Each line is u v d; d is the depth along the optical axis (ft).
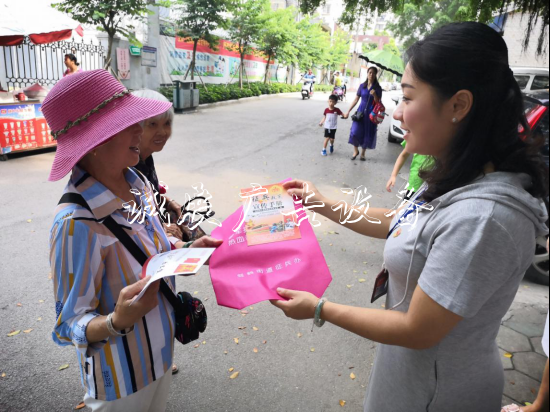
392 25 51.60
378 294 4.59
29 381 8.06
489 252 3.14
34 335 9.34
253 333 9.95
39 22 24.00
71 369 8.43
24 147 23.90
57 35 24.95
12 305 10.33
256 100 69.10
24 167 22.04
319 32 101.76
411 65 3.56
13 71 32.86
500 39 3.43
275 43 74.64
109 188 4.42
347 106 68.03
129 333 4.48
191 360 8.95
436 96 3.43
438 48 3.35
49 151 26.00
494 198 3.20
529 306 11.66
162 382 5.19
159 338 4.75
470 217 3.19
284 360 9.09
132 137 4.20
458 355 3.76
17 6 23.97
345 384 8.48
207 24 52.75
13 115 23.07
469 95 3.33
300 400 8.02
